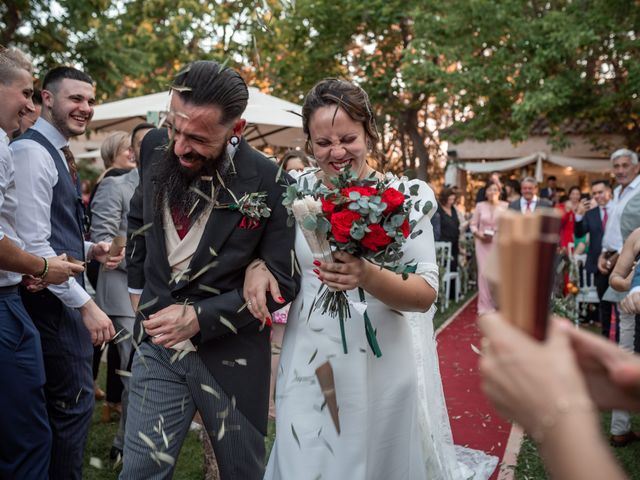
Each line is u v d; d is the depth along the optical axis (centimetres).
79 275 304
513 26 1264
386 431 233
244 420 234
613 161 618
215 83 209
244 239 228
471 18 1301
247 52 896
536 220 75
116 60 1114
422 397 262
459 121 1553
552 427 74
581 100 1344
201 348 230
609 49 1283
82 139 1952
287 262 234
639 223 456
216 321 222
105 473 370
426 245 228
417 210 217
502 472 372
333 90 227
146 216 235
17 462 253
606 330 665
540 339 77
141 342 241
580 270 857
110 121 735
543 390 75
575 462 72
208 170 223
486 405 504
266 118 615
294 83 1678
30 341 255
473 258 1300
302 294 240
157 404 229
